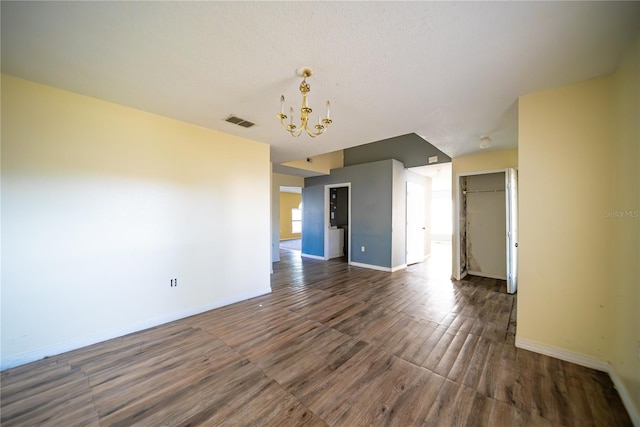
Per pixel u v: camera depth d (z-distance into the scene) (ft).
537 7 4.24
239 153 11.51
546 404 5.26
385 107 8.15
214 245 10.71
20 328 6.72
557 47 5.24
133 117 8.55
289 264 19.97
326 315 9.95
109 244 8.13
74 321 7.50
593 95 6.42
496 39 5.01
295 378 6.15
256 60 5.78
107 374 6.33
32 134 6.86
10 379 6.13
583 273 6.59
